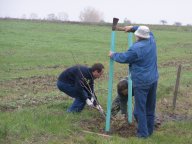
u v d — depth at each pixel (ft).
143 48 30.58
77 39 133.28
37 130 31.07
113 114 37.60
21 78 61.05
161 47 127.44
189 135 34.19
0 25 160.25
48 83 57.52
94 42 128.36
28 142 28.86
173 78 65.46
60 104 41.24
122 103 37.01
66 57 92.73
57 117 35.29
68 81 37.37
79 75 35.91
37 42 118.21
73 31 158.30
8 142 28.40
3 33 134.62
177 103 47.01
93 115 37.81
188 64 89.30
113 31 32.32
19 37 126.82
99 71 35.78
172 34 175.42
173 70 77.56
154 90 31.96
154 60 31.42
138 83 31.01
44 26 169.78
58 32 151.53
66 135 31.04
